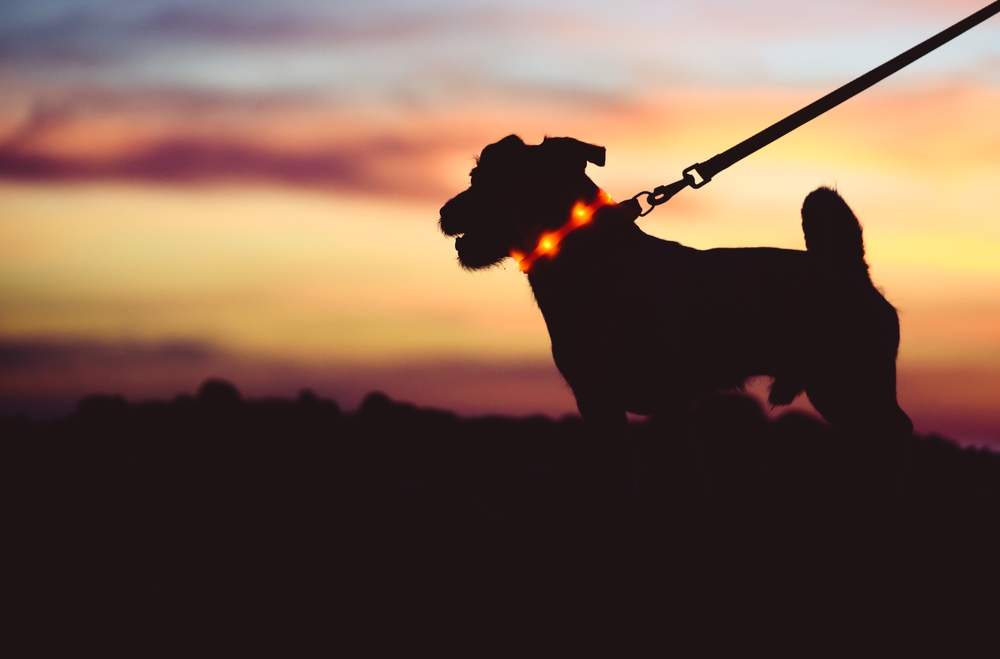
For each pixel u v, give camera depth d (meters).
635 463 4.09
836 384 4.29
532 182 4.16
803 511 4.24
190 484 4.64
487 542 3.56
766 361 4.29
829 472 5.22
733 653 2.72
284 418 6.53
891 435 4.31
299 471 5.00
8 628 2.84
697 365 4.20
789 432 6.56
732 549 3.54
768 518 4.04
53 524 3.84
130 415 6.43
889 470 4.30
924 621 2.91
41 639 2.77
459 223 4.39
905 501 4.36
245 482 4.70
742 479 5.30
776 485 5.03
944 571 3.31
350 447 5.72
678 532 3.71
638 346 4.04
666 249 4.29
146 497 4.27
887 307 4.45
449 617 2.94
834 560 3.43
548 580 3.23
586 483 4.44
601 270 4.05
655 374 4.09
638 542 3.57
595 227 4.07
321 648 2.72
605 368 4.04
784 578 3.27
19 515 3.97
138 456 5.26
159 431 6.05
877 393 4.31
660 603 3.05
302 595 3.09
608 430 4.07
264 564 3.35
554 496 4.32
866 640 2.80
